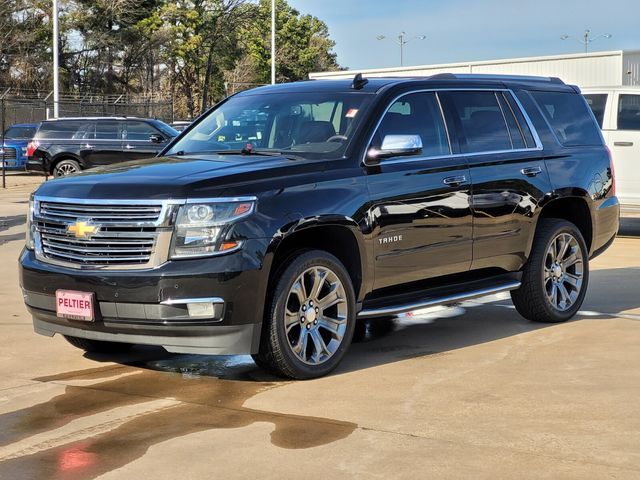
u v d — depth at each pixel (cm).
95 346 634
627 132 1334
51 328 567
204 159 595
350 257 584
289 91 671
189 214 513
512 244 688
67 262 545
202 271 507
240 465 404
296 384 546
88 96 5525
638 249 1240
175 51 6875
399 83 641
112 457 416
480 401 499
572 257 741
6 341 672
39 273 552
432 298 631
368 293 598
